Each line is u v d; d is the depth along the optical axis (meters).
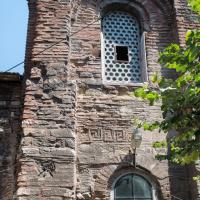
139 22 11.00
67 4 10.09
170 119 5.84
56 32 9.61
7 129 9.10
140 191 8.59
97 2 10.77
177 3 10.84
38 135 8.12
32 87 8.72
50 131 8.22
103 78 9.97
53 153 7.95
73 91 8.82
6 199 8.29
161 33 10.73
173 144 6.76
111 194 8.43
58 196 7.50
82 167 8.50
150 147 9.00
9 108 9.35
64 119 8.41
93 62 9.86
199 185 8.33
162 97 6.05
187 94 5.59
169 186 8.66
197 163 8.54
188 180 8.77
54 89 8.75
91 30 10.28
